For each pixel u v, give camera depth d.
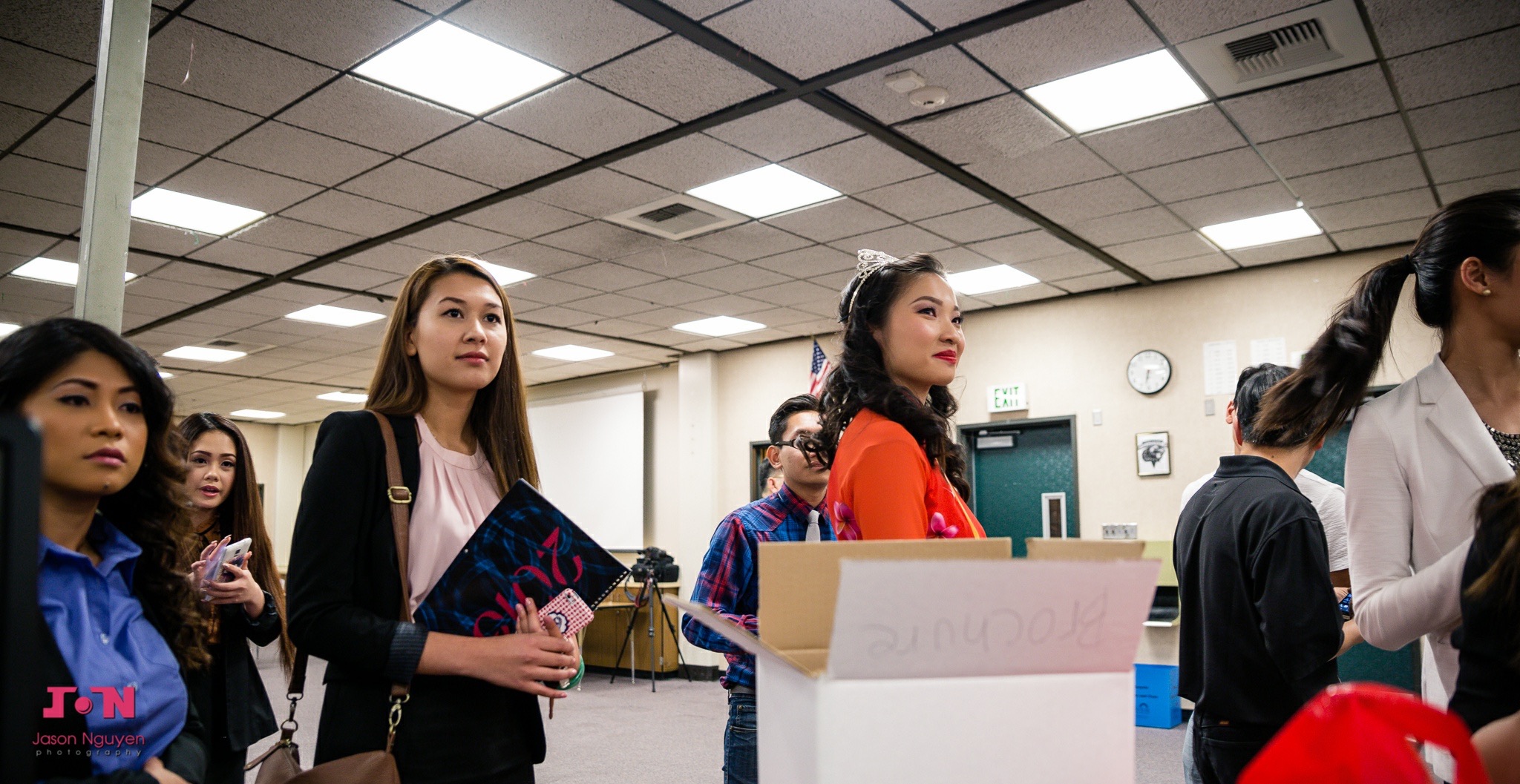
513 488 1.12
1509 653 0.73
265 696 1.95
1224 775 1.57
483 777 1.11
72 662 0.94
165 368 9.33
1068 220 5.04
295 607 1.08
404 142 3.98
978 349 7.08
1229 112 3.76
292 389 10.62
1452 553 0.96
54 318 1.00
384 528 1.15
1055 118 3.82
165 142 3.94
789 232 5.24
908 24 3.11
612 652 8.70
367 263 5.74
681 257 5.73
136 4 1.86
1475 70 3.40
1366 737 0.46
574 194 4.61
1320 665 1.45
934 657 0.48
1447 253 1.17
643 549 8.93
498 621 1.11
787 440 2.27
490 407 1.36
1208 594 1.61
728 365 8.68
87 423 0.96
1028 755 0.49
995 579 0.47
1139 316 6.40
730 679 1.94
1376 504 1.19
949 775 0.48
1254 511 1.55
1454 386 1.18
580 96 3.58
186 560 1.18
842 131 3.90
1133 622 0.51
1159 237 5.35
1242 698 1.54
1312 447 1.70
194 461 2.28
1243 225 5.17
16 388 0.95
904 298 1.25
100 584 1.02
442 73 3.39
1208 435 6.04
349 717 1.09
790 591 0.59
